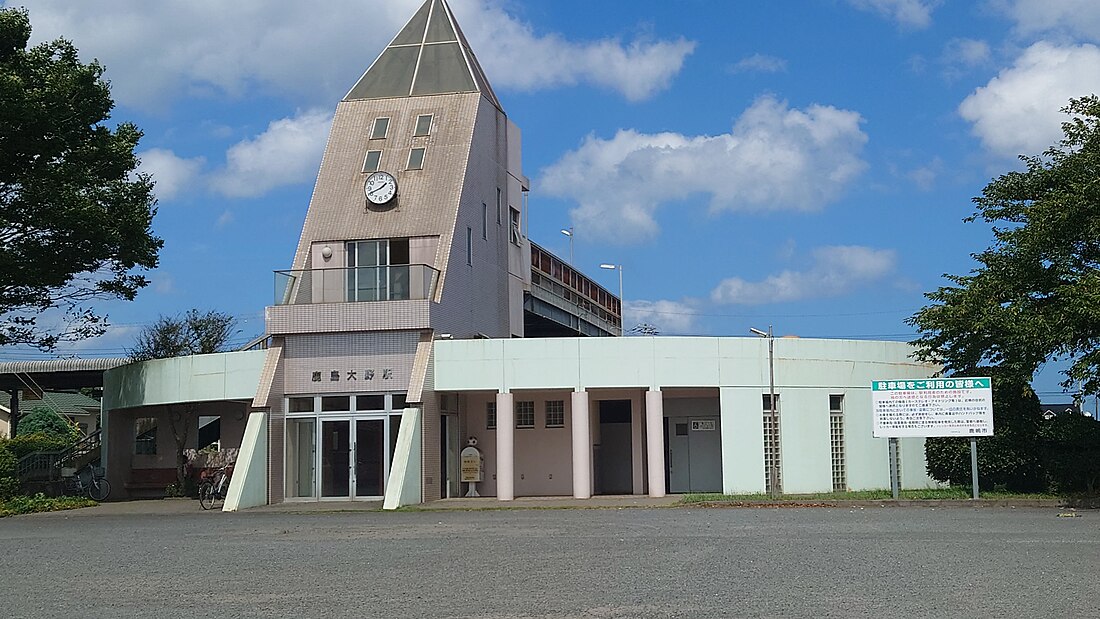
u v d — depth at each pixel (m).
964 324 26.73
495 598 10.27
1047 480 26.70
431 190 32.47
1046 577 11.38
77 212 30.42
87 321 34.22
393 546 15.77
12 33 31.09
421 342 29.27
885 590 10.50
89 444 39.47
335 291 30.22
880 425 25.48
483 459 31.27
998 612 9.23
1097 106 25.25
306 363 29.95
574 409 28.48
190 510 27.58
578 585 11.08
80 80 30.95
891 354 31.45
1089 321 23.67
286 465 29.59
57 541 17.98
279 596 10.65
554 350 28.67
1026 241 25.50
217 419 38.56
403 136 33.78
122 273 34.06
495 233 35.78
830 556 13.46
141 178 33.81
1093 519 19.64
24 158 30.19
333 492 29.59
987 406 24.83
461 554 14.39
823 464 29.36
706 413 32.41
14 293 32.91
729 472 28.42
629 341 28.56
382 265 31.19
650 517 21.36
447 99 34.47
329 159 33.78
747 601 9.91
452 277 31.30
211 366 31.31
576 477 28.39
